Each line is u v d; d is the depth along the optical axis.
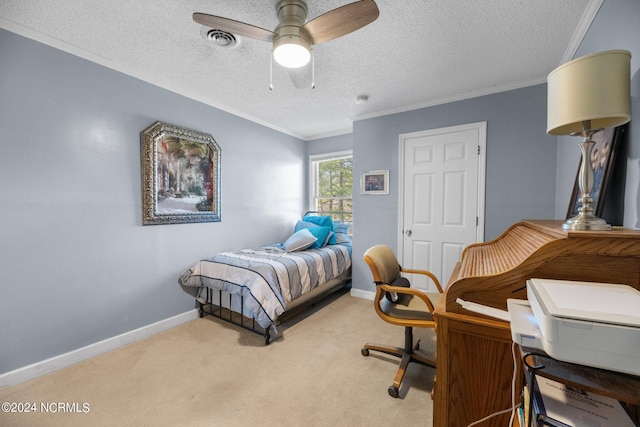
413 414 1.50
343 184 4.23
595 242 0.85
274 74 2.37
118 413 1.50
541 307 0.69
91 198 2.09
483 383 1.04
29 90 1.78
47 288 1.88
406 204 3.11
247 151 3.45
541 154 2.43
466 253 1.77
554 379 0.70
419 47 1.93
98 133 2.12
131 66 2.23
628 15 1.18
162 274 2.56
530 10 1.56
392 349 2.03
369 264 1.81
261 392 1.68
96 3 1.53
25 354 1.78
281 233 4.01
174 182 2.62
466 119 2.75
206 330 2.53
